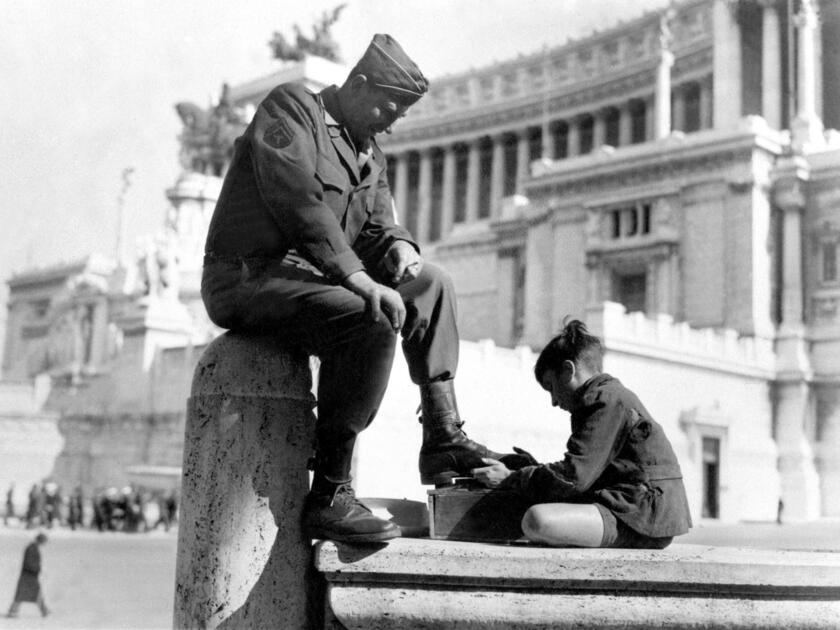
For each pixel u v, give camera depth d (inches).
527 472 157.6
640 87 2851.9
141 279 2228.1
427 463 169.2
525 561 138.8
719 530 1146.0
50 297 2511.1
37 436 1824.6
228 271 149.9
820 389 1969.7
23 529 1430.9
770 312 2027.6
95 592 666.8
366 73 153.0
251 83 2438.5
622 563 138.5
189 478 149.1
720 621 138.6
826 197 2048.5
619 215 2234.3
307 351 153.2
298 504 147.9
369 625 140.3
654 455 158.2
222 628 143.0
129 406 1771.7
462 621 138.9
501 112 3149.6
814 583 139.5
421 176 3366.1
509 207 2556.6
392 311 142.0
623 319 1557.6
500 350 1122.0
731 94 2647.6
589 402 159.6
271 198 143.7
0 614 606.5
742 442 1808.6
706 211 2089.1
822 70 2593.5
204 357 152.6
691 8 2864.2
